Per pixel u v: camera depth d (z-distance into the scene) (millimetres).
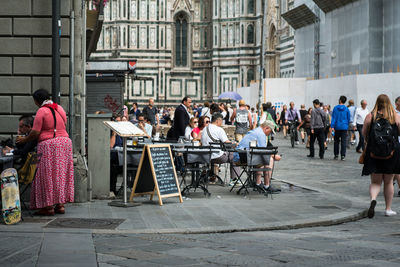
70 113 12219
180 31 74312
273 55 62969
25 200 12000
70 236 8750
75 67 12258
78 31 12266
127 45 73500
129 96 73562
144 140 15305
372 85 30344
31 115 11406
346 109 23125
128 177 14445
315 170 19438
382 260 7383
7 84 12289
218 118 15406
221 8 72875
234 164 14203
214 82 73125
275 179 16938
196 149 13406
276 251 7855
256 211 11234
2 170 10531
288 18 50062
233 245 8266
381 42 36156
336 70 41312
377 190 11211
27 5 12188
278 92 40938
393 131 11047
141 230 9250
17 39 12234
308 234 9273
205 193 13516
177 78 74125
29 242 8281
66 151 10586
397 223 10547
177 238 8805
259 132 14016
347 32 39375
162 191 11977
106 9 74000
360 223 10547
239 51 72188
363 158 11273
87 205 11805
